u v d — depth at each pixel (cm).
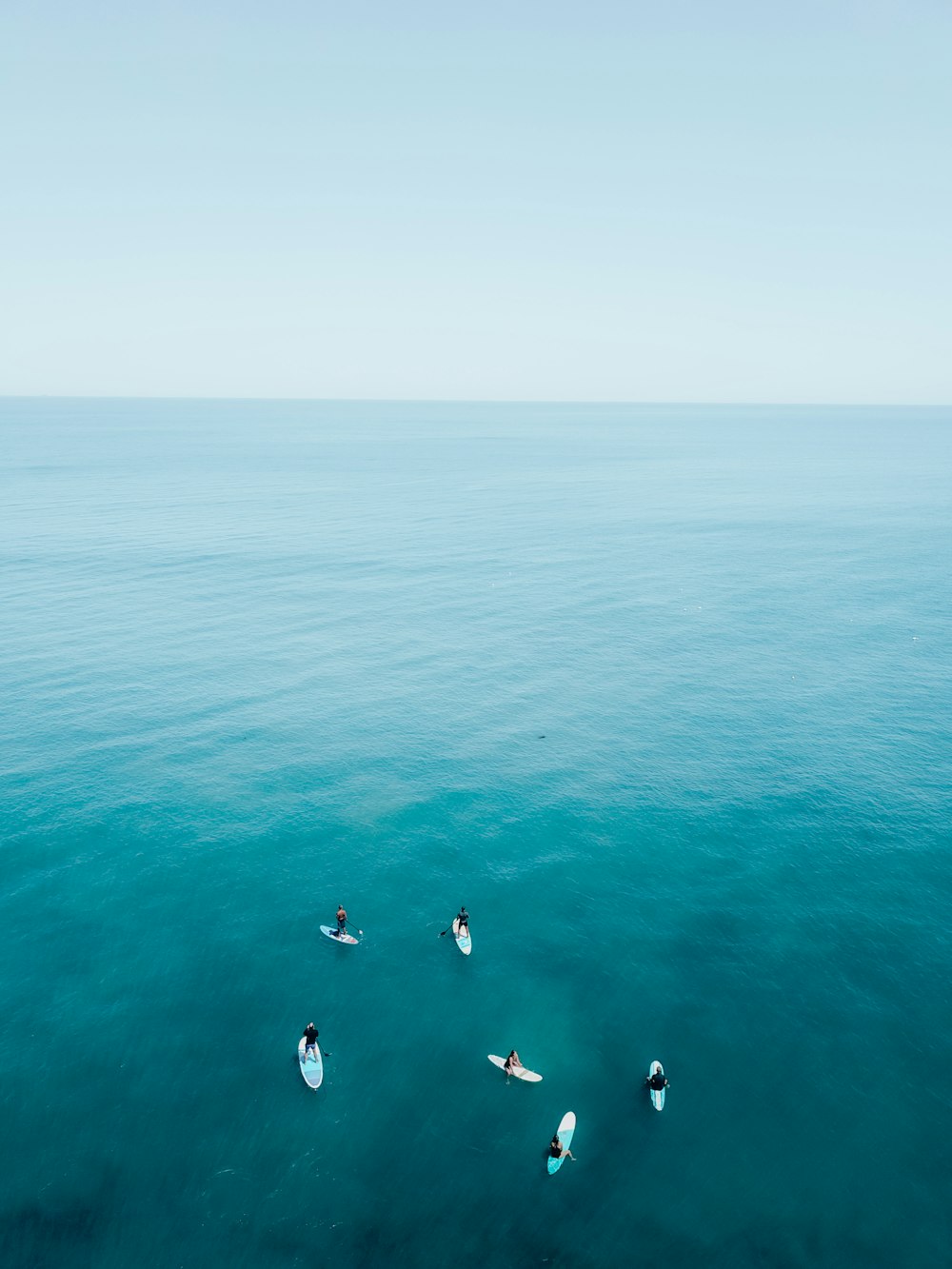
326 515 15950
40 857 4888
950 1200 3042
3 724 6550
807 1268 2812
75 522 14550
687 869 4950
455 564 12262
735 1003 3934
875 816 5519
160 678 7581
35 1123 3228
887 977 4106
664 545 13775
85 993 3897
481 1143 3225
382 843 5162
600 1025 3806
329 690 7431
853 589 11050
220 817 5388
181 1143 3173
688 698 7431
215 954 4191
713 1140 3250
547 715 7038
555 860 5028
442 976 4094
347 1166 3116
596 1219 2955
